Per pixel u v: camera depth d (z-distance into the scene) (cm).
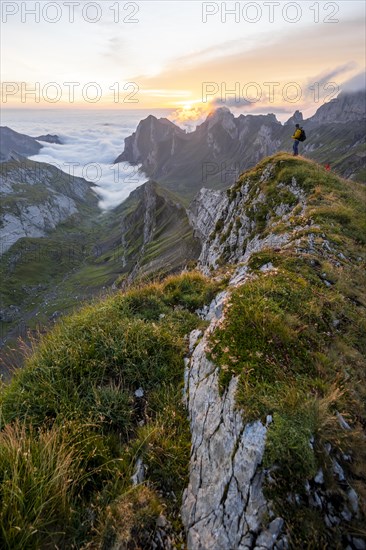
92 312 892
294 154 2736
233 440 460
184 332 852
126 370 689
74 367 675
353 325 711
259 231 2180
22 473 461
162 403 627
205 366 626
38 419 588
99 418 591
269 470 402
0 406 596
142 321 839
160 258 9688
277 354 569
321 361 575
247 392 491
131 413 609
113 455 543
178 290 1043
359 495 396
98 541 413
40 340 806
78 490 487
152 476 496
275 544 354
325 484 397
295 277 833
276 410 459
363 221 1525
